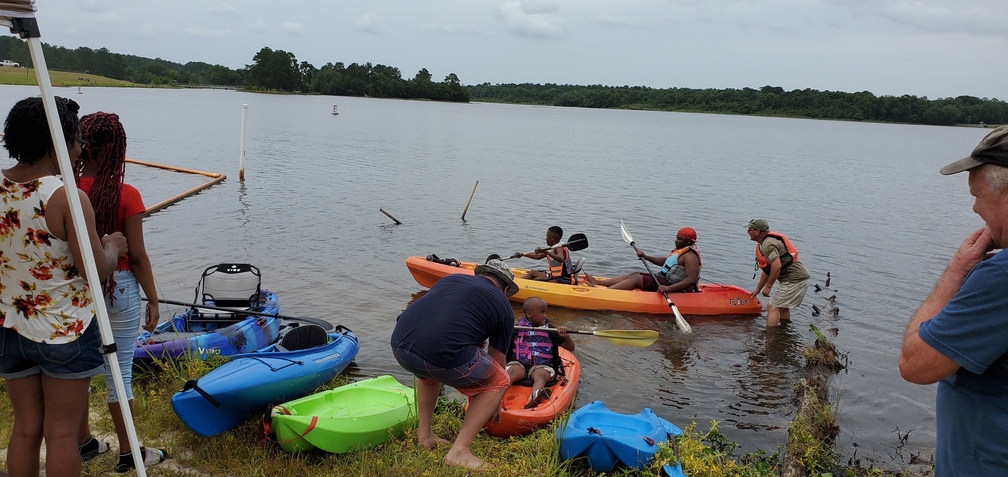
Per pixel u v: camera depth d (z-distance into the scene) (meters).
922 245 14.54
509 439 5.07
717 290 9.84
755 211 17.84
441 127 50.94
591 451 4.62
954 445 2.26
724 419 6.35
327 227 13.59
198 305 6.44
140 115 46.59
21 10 2.62
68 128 3.07
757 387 7.15
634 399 6.73
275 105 73.50
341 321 8.37
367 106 88.38
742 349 8.31
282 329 7.18
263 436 4.43
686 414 6.43
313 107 73.94
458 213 15.76
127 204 3.68
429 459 4.29
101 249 3.10
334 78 135.25
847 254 13.44
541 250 10.41
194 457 4.17
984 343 2.05
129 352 3.85
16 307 2.96
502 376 4.21
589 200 18.45
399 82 143.00
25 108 2.92
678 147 41.84
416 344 3.89
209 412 4.44
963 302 2.10
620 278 10.35
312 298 9.19
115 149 3.62
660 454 4.55
